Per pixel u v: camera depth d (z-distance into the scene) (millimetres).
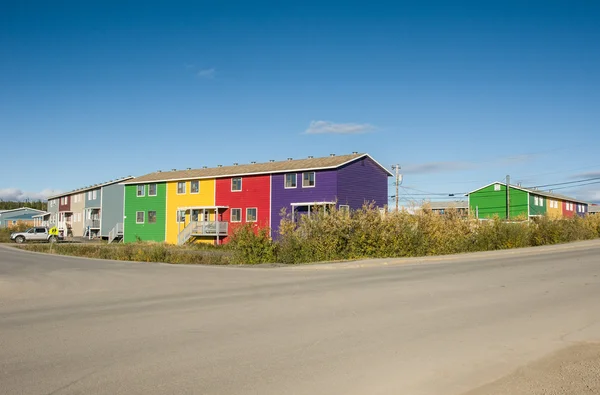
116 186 64688
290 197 44188
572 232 36938
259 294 12625
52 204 86500
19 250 40938
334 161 43031
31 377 5859
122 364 6355
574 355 6734
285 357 6621
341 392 5344
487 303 10609
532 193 66625
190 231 48969
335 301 11164
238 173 47062
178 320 9234
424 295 11820
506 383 5664
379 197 46031
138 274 18953
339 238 24641
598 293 11859
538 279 14562
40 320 9539
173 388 5445
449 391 5414
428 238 26359
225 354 6789
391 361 6430
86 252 37406
